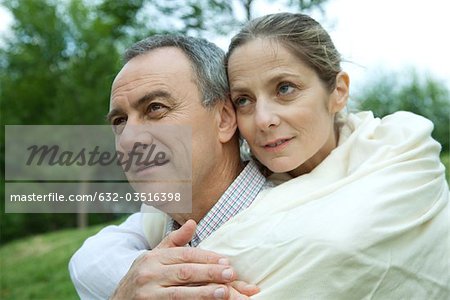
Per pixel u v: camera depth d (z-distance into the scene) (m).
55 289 7.05
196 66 1.77
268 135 1.73
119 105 1.75
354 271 1.44
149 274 1.46
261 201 1.65
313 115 1.75
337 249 1.42
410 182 1.61
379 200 1.52
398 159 1.65
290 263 1.45
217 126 1.81
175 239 1.56
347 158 1.80
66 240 9.30
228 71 1.81
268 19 1.79
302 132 1.74
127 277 1.51
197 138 1.75
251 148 1.81
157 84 1.71
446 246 1.63
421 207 1.60
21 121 15.80
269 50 1.72
